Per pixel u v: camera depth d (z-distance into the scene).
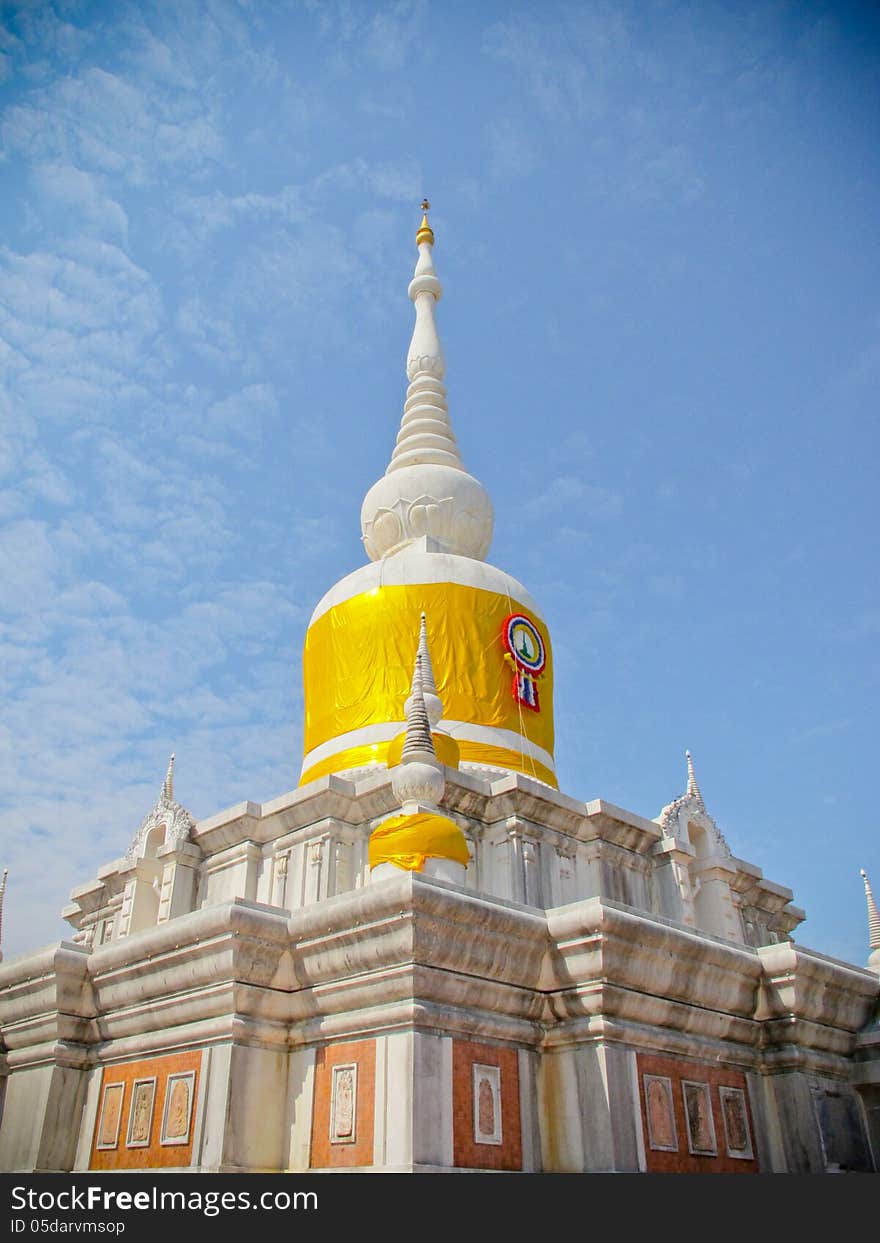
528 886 25.00
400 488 34.91
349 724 29.48
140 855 29.05
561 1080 18.73
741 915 29.44
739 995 21.55
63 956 21.25
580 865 26.89
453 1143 16.53
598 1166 17.52
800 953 21.73
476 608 30.97
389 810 25.14
